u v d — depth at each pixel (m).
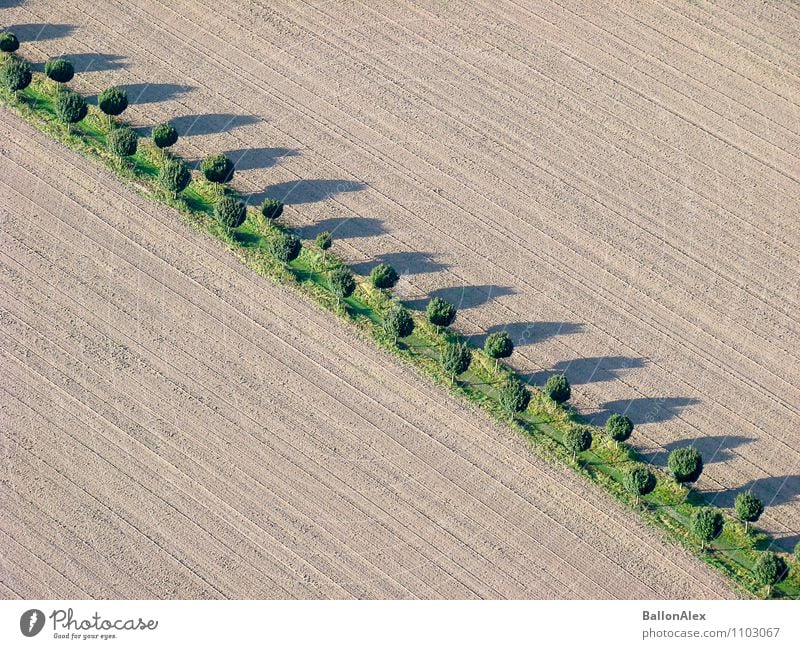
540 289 55.03
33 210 56.09
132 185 56.44
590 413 52.66
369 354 53.47
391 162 57.53
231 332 53.91
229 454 51.94
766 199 56.84
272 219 55.59
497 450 51.91
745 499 49.31
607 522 50.75
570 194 57.00
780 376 53.44
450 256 55.62
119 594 49.91
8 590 49.88
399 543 50.66
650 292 55.03
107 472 51.62
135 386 53.00
